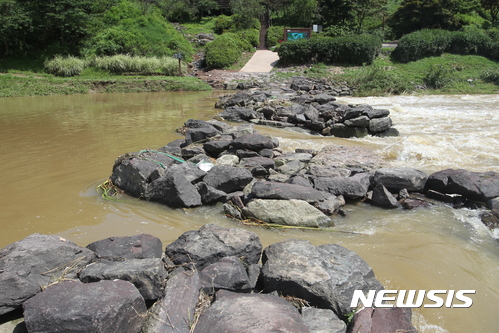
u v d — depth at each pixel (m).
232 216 5.75
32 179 7.41
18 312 3.56
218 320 3.06
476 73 25.61
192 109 16.23
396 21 39.72
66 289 3.21
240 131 9.88
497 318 3.61
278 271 3.73
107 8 34.75
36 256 3.68
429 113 14.17
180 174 6.25
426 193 6.43
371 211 5.97
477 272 4.34
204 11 46.16
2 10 28.48
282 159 7.72
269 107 13.15
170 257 4.21
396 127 11.77
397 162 8.23
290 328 2.94
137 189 6.53
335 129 10.80
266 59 32.19
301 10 40.44
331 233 5.24
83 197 6.54
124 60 27.97
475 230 5.27
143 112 15.54
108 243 4.24
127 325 3.03
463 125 11.86
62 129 12.08
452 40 29.56
